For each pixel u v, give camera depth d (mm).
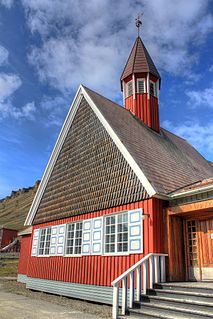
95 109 14789
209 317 6684
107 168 13008
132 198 11102
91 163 14250
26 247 20938
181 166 14672
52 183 17297
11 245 53219
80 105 16703
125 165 11992
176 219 10641
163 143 16500
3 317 8312
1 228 59906
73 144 16344
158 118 18297
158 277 9352
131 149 12328
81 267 12844
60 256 14500
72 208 14609
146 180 10609
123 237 11172
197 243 10250
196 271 10039
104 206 12406
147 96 17953
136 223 10664
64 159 16797
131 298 8625
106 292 11172
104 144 13695
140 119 17531
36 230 17391
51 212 16391
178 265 10016
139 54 19344
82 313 9297
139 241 10336
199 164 18266
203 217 10289
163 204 10656
